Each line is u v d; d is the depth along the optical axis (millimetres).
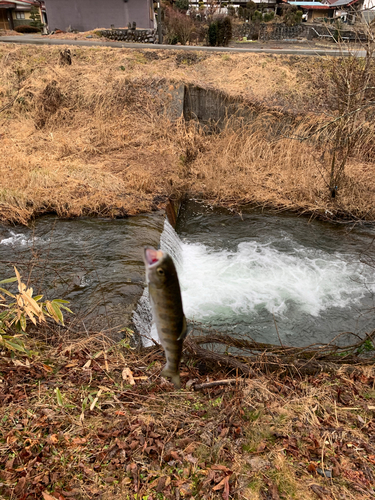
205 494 2801
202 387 3928
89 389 3752
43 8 35875
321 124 13312
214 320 7082
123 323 5445
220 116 15664
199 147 14688
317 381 4184
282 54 17344
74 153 12805
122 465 2975
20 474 2760
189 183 12773
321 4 40469
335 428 3506
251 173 13102
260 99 15297
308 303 7676
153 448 3129
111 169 11930
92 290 6406
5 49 17312
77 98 15367
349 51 9805
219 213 11562
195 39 29094
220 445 3246
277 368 4383
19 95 15180
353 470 3094
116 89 15562
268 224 10922
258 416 3613
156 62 17328
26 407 3383
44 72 16359
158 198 10719
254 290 8055
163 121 14914
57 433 3172
